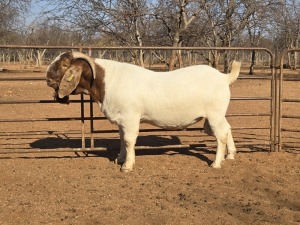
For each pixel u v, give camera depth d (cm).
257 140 373
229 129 298
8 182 264
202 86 280
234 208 222
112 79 280
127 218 210
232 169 289
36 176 275
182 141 367
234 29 959
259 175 277
